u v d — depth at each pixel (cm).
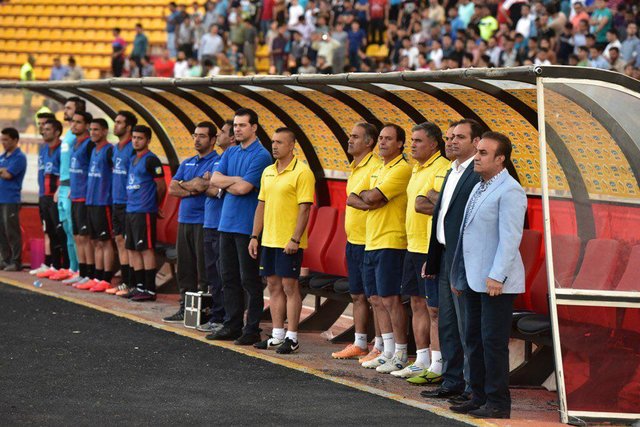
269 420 1197
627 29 3062
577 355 1243
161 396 1312
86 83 2184
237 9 4059
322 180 1955
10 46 4984
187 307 1852
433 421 1216
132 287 2208
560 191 1342
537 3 3281
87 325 1833
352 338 1794
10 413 1195
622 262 1281
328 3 4031
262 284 1850
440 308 1362
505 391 1247
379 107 1695
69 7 5006
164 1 4894
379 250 1523
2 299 2092
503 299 1228
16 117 2708
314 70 3656
